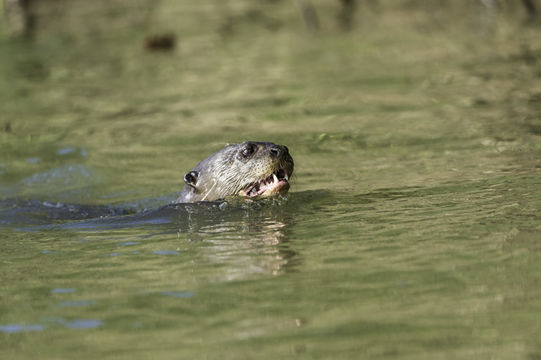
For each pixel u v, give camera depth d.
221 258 21.39
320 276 19.09
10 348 15.78
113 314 17.36
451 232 22.14
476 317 15.80
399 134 37.75
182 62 61.22
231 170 28.81
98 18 85.25
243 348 15.00
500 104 41.28
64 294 19.03
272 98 47.44
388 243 21.62
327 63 56.94
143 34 74.69
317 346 14.88
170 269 20.61
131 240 24.19
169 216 27.12
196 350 15.04
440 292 17.36
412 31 67.00
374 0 86.19
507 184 27.50
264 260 20.84
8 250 23.81
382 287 17.97
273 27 75.12
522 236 21.00
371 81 49.81
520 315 15.74
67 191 33.59
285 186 27.53
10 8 85.69
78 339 16.03
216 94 49.78
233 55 62.94
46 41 72.56
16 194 33.59
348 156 34.94
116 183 34.31
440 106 42.34
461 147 34.31
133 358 14.87
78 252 23.09
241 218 26.17
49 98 51.44
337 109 43.78
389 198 27.38
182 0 97.62
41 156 39.38
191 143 39.25
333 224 24.36
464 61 52.88
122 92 52.16
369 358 14.22
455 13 74.38
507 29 63.38
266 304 17.34
